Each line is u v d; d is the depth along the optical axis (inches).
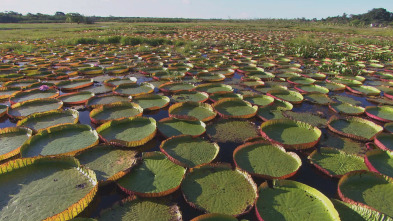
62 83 244.8
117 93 210.7
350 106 190.7
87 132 144.1
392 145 134.7
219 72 305.1
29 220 83.8
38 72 284.8
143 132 146.6
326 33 904.3
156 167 114.2
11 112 172.1
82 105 192.2
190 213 92.2
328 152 127.2
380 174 105.2
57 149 126.7
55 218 81.7
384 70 325.1
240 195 98.3
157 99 202.7
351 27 1282.0
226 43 570.6
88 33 776.3
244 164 118.0
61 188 98.9
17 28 1063.0
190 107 185.9
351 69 308.2
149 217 87.6
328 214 88.2
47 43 542.9
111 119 164.1
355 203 91.0
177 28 1078.4
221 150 133.0
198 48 502.9
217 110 180.2
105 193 102.3
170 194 99.6
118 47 503.5
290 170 114.7
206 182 105.0
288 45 532.4
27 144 128.1
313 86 244.1
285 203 94.0
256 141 134.0
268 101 198.8
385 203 94.7
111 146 130.6
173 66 329.1
